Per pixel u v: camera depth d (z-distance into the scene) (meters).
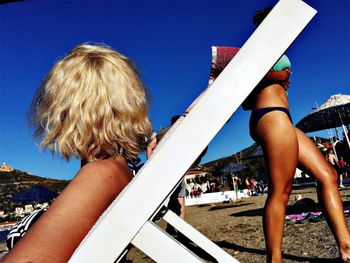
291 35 0.86
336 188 2.52
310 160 2.53
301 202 8.34
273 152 2.30
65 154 1.03
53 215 0.82
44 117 1.09
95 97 1.04
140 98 1.12
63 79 1.07
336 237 2.48
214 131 0.84
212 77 2.14
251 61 0.86
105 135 1.03
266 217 2.30
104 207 0.88
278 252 2.25
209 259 3.88
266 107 2.41
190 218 11.89
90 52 1.10
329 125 19.89
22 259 0.74
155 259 0.81
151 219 0.85
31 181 154.62
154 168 0.83
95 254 0.80
